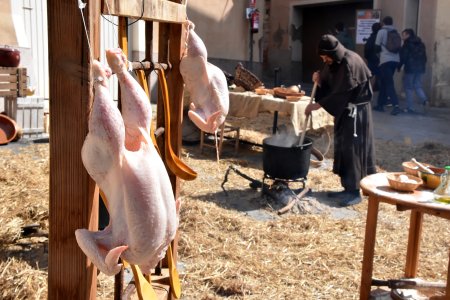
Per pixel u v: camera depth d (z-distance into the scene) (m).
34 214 4.29
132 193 1.40
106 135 1.37
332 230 4.51
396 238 4.39
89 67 1.42
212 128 2.27
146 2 1.82
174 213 1.52
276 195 5.05
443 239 4.41
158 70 2.14
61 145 1.47
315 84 5.14
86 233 1.42
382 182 3.01
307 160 5.03
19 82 6.79
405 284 3.04
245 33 13.63
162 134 2.48
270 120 9.53
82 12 1.40
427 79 12.48
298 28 18.52
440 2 12.05
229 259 3.81
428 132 9.43
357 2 17.03
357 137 5.17
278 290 3.39
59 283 1.55
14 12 8.30
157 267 2.64
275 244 4.15
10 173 5.48
